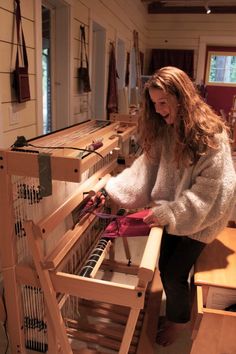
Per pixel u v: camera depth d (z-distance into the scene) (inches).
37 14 80.7
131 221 53.4
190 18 263.4
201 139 44.9
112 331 64.1
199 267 55.1
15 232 48.2
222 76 274.7
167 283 56.6
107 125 75.8
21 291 52.3
